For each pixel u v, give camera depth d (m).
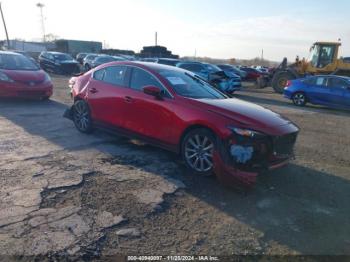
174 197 4.22
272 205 4.22
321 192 4.75
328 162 6.21
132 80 5.98
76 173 4.76
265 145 4.46
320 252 3.32
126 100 5.85
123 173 4.87
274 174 5.29
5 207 3.69
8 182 4.33
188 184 4.62
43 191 4.13
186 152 5.00
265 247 3.32
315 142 7.82
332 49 20.47
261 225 3.72
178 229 3.51
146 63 6.14
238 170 4.36
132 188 4.38
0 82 9.70
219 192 4.44
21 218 3.49
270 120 4.77
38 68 11.15
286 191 4.69
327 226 3.82
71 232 3.30
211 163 4.74
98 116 6.48
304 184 4.99
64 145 6.05
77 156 5.49
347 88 13.79
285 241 3.46
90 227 3.42
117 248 3.12
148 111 5.48
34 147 5.84
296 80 15.38
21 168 4.82
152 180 4.68
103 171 4.90
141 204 3.97
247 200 4.29
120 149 5.98
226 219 3.79
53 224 3.42
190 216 3.79
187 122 4.93
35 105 10.03
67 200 3.95
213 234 3.47
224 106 4.96
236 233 3.53
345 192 4.82
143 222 3.59
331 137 8.52
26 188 4.19
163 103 5.27
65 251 3.02
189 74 6.29
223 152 4.46
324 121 11.04
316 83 14.62
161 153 5.84
